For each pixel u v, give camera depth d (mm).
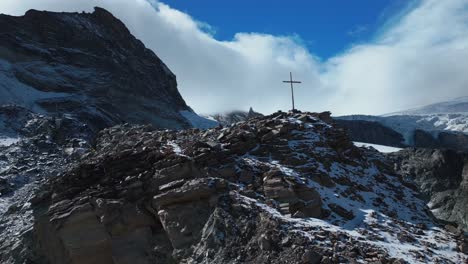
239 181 22391
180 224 20344
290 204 20562
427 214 25047
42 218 22312
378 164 29031
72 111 60031
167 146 25406
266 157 24641
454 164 84250
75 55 75625
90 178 24031
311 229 18984
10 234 23734
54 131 44375
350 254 17734
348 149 28141
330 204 21594
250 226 19062
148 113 73875
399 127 143250
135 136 31844
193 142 25484
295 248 17734
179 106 90125
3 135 44625
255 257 18094
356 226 20625
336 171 25016
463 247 19484
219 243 19047
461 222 73562
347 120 137875
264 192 21375
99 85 71062
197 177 22281
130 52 88812
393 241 19594
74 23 82438
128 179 22734
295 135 26406
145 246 21016
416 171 85312
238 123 28172
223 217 19609
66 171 26750
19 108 50906
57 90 67250
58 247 21453
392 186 26875
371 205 23484
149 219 21703
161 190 21453
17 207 26312
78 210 21359
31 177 32938
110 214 21375
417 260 17984
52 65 72125
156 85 86438
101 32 86375
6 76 65062
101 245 21047
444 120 155125
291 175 22328
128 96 73375
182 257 19672
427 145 134625
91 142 41375
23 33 75688
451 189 81250
